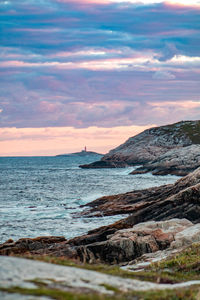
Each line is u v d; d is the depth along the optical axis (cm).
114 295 1055
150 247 3002
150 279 1555
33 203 7562
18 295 895
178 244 2903
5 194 9425
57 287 1030
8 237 4453
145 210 4525
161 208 4531
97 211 5947
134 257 2948
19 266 1228
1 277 1044
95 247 2986
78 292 1004
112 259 2923
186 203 4444
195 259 2231
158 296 1159
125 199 6378
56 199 8219
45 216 5888
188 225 3612
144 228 3366
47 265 1341
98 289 1099
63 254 2962
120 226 4281
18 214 6112
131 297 1082
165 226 3531
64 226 5069
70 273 1259
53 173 19425
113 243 2969
